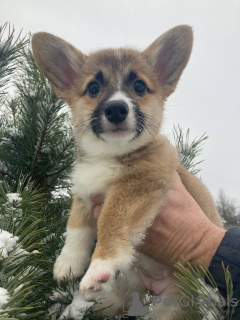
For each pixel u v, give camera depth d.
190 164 0.32
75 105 0.28
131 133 0.25
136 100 0.27
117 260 0.19
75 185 0.25
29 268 0.16
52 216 0.27
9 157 0.26
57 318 0.18
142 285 0.23
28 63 0.29
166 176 0.22
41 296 0.19
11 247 0.15
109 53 0.29
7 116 0.31
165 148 0.26
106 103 0.25
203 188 0.28
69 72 0.29
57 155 0.27
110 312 0.22
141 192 0.22
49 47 0.28
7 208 0.18
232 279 0.16
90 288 0.18
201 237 0.20
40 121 0.25
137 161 0.24
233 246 0.17
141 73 0.28
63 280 0.21
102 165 0.24
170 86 0.30
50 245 0.24
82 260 0.23
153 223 0.21
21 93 0.27
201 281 0.17
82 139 0.27
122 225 0.20
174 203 0.22
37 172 0.27
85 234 0.24
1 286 0.14
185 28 0.29
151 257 0.22
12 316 0.12
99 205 0.24
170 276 0.23
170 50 0.30
